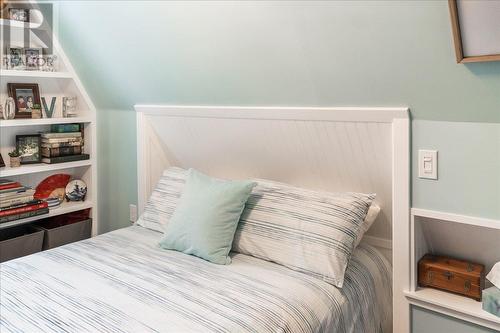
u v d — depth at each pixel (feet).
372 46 5.21
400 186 5.85
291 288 5.40
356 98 5.98
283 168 7.66
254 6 5.60
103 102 9.70
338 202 6.21
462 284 5.71
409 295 5.89
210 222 6.34
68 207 9.55
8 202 8.38
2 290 5.31
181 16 6.40
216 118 7.79
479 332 5.44
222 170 8.63
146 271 5.89
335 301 5.40
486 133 5.13
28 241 8.56
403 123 5.71
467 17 4.46
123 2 6.85
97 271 5.90
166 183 8.02
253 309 4.84
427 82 5.19
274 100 6.82
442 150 5.49
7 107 8.57
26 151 9.05
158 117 8.83
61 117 9.69
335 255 5.72
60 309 4.84
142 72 8.07
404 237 5.91
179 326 4.47
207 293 5.22
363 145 6.40
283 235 6.22
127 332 4.36
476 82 4.84
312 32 5.47
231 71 6.78
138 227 7.92
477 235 5.76
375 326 6.05
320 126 6.62
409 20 4.73
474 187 5.31
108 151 10.01
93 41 8.18
